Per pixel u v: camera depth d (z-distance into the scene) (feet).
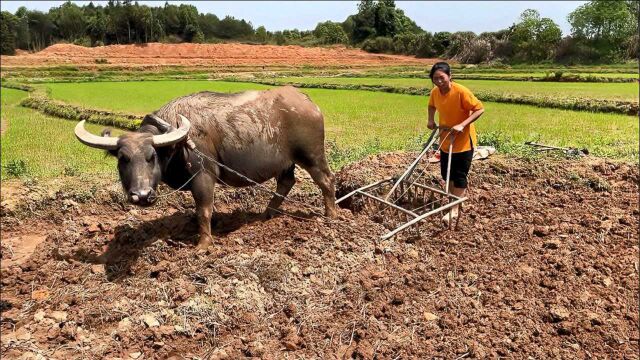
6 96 97.14
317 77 158.30
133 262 18.51
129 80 146.00
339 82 128.67
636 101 68.54
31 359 13.74
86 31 283.18
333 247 19.08
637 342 15.83
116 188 26.16
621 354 15.25
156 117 18.37
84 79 146.00
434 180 27.48
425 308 16.61
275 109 19.71
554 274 18.85
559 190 27.68
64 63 204.85
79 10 305.53
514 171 29.40
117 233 21.06
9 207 24.47
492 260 19.66
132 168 16.58
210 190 19.06
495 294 17.61
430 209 24.04
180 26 290.15
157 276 17.39
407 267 18.60
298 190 26.58
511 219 23.35
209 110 18.84
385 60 246.27
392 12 301.63
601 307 17.28
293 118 19.88
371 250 19.29
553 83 113.50
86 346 14.32
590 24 188.65
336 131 52.42
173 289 16.19
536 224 22.86
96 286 17.39
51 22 289.33
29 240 22.77
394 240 20.57
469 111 21.29
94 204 25.44
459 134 21.71
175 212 24.16
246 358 13.87
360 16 305.12
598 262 19.67
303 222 21.59
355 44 301.63
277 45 290.15
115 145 16.76
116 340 14.46
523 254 20.20
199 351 14.24
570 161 30.68
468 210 24.64
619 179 28.78
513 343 15.26
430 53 253.24
